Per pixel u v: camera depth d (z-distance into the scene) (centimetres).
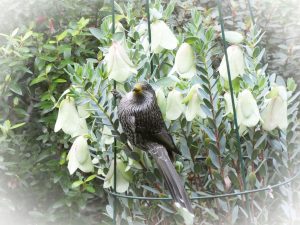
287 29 466
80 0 471
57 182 481
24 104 479
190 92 296
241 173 304
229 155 297
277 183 324
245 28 412
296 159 323
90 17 481
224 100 302
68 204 455
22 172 461
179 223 304
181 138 306
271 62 462
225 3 485
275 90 302
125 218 311
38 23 475
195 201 309
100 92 296
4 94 447
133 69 290
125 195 312
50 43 446
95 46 474
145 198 298
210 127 303
